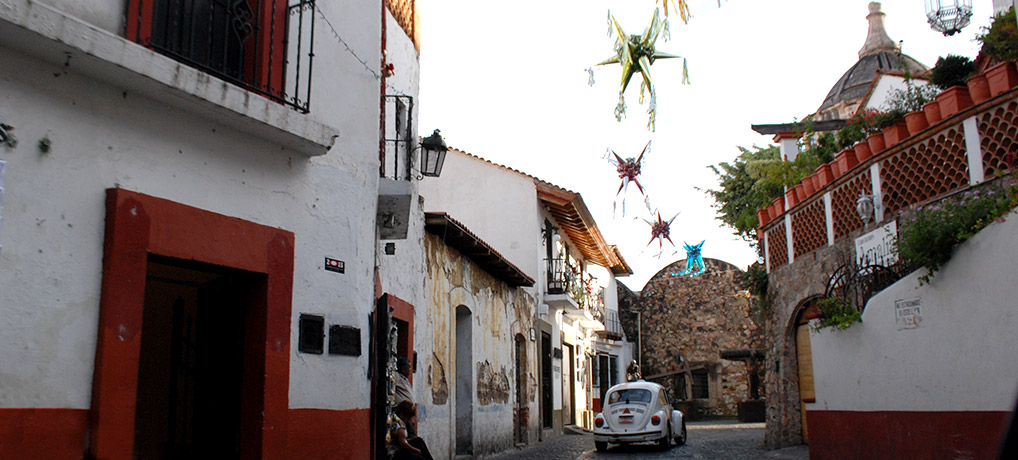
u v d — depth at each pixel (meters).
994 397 8.27
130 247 4.93
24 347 4.37
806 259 14.03
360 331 6.79
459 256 15.09
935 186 10.25
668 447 18.19
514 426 19.36
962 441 8.72
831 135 15.35
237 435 5.80
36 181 4.53
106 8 5.08
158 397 6.16
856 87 24.31
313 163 6.54
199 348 6.08
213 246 5.50
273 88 6.13
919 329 9.57
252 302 5.94
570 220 25.14
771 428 15.64
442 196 23.23
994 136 9.18
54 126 4.65
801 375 14.88
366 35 7.38
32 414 4.36
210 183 5.58
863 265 11.88
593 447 19.61
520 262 22.41
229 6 6.03
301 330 6.20
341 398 6.48
